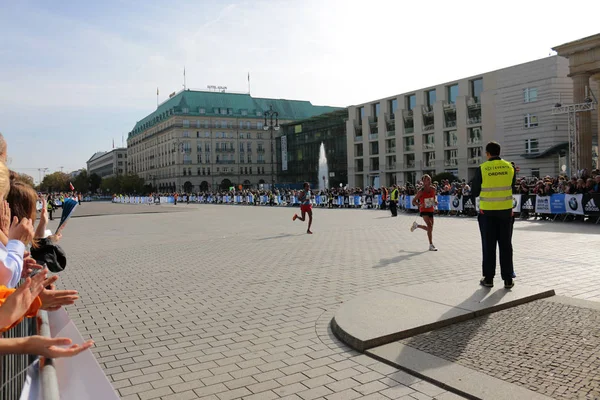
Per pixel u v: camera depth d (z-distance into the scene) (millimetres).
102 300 7414
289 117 118438
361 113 81250
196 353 4875
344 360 4516
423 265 9461
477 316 5539
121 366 4570
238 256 11734
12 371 1725
